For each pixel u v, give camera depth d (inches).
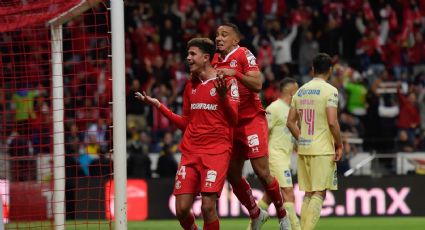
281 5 1402.6
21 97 992.2
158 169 1044.5
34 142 933.8
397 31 1381.6
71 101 1164.5
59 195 661.9
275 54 1322.6
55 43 652.7
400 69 1316.4
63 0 586.9
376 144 1127.0
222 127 502.6
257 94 568.4
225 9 1417.3
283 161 701.9
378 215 976.3
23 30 789.2
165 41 1342.3
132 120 1157.1
